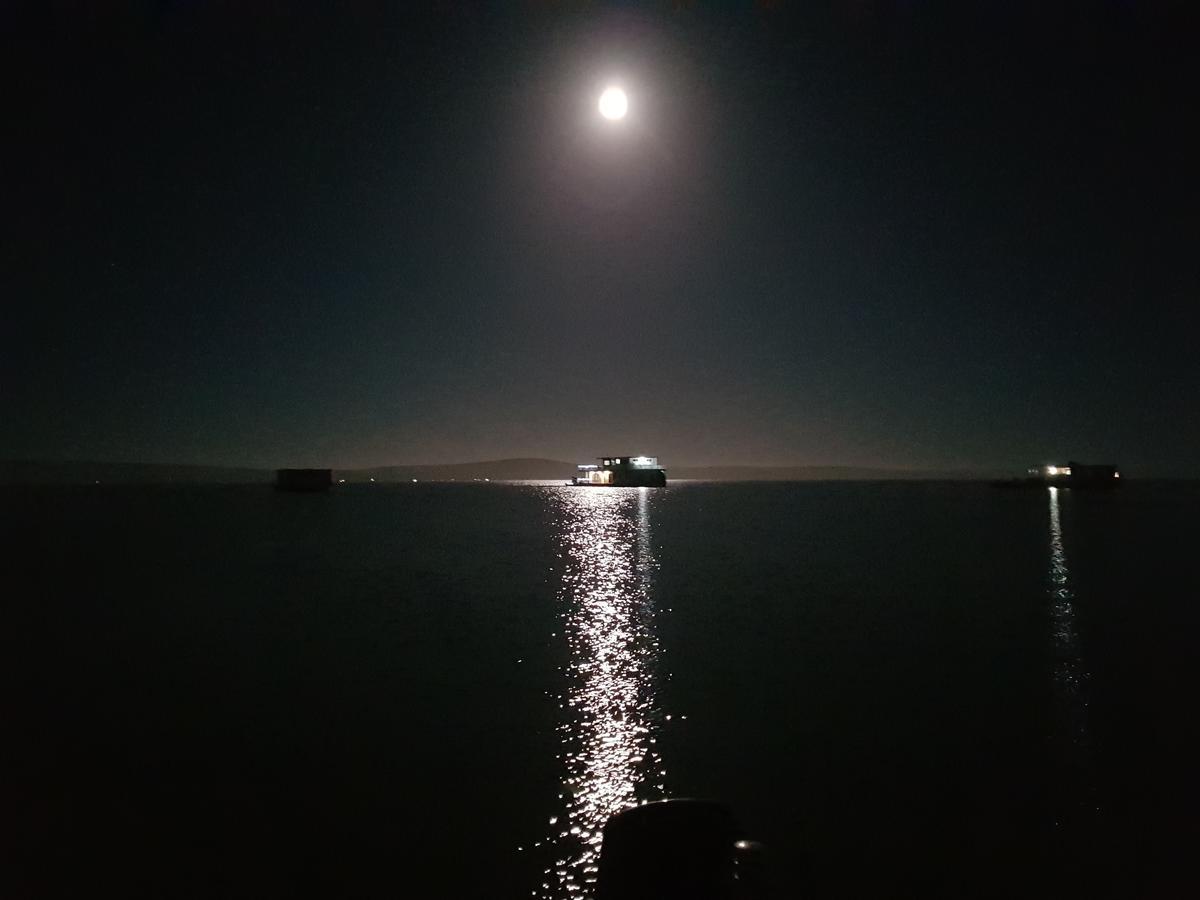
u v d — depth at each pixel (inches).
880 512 4005.9
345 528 2965.1
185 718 599.2
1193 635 881.5
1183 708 601.0
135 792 459.2
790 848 380.8
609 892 243.4
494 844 390.0
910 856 372.8
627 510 4500.5
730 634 910.4
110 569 1631.4
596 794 450.3
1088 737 537.3
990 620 986.1
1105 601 1131.3
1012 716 586.6
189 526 3041.3
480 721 585.6
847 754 509.7
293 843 393.7
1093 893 339.0
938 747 522.0
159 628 971.3
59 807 439.5
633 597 1217.4
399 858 377.7
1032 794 444.1
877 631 919.0
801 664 758.5
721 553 1943.9
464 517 3767.2
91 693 674.2
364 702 639.8
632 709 612.1
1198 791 444.5
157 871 366.9
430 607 1130.7
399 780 473.7
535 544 2267.5
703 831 250.5
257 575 1533.0
